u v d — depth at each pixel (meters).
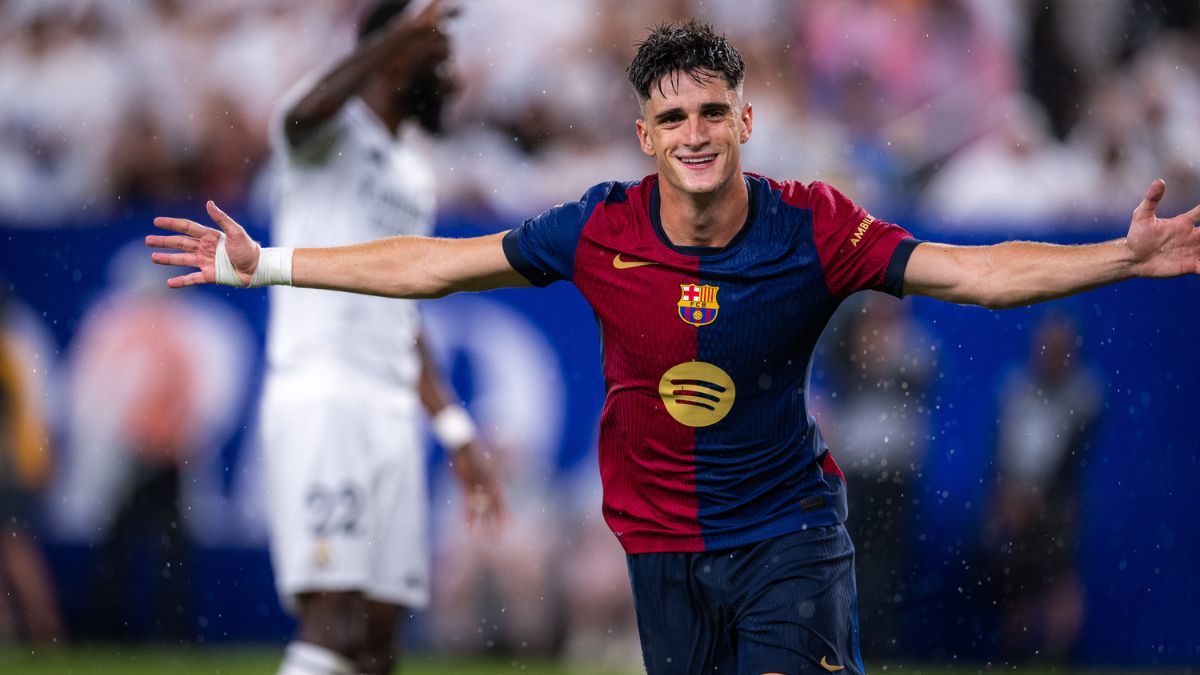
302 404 19.56
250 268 13.80
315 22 44.41
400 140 21.06
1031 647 32.12
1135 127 43.62
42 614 32.72
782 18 43.97
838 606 13.54
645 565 14.02
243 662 30.36
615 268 13.24
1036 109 43.53
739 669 13.60
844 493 14.16
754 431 13.40
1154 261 12.27
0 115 43.91
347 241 20.12
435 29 20.53
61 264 33.38
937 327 32.12
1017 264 12.58
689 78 12.67
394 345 20.22
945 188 42.56
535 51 43.12
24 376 33.12
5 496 32.84
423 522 20.44
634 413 13.57
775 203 13.21
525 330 32.03
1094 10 44.00
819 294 13.04
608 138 42.97
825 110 43.25
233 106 43.69
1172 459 32.47
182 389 32.72
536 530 31.92
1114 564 32.38
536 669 31.12
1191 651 32.34
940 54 43.69
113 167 43.62
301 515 19.41
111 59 44.28
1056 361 32.22
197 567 32.47
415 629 31.66
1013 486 32.03
